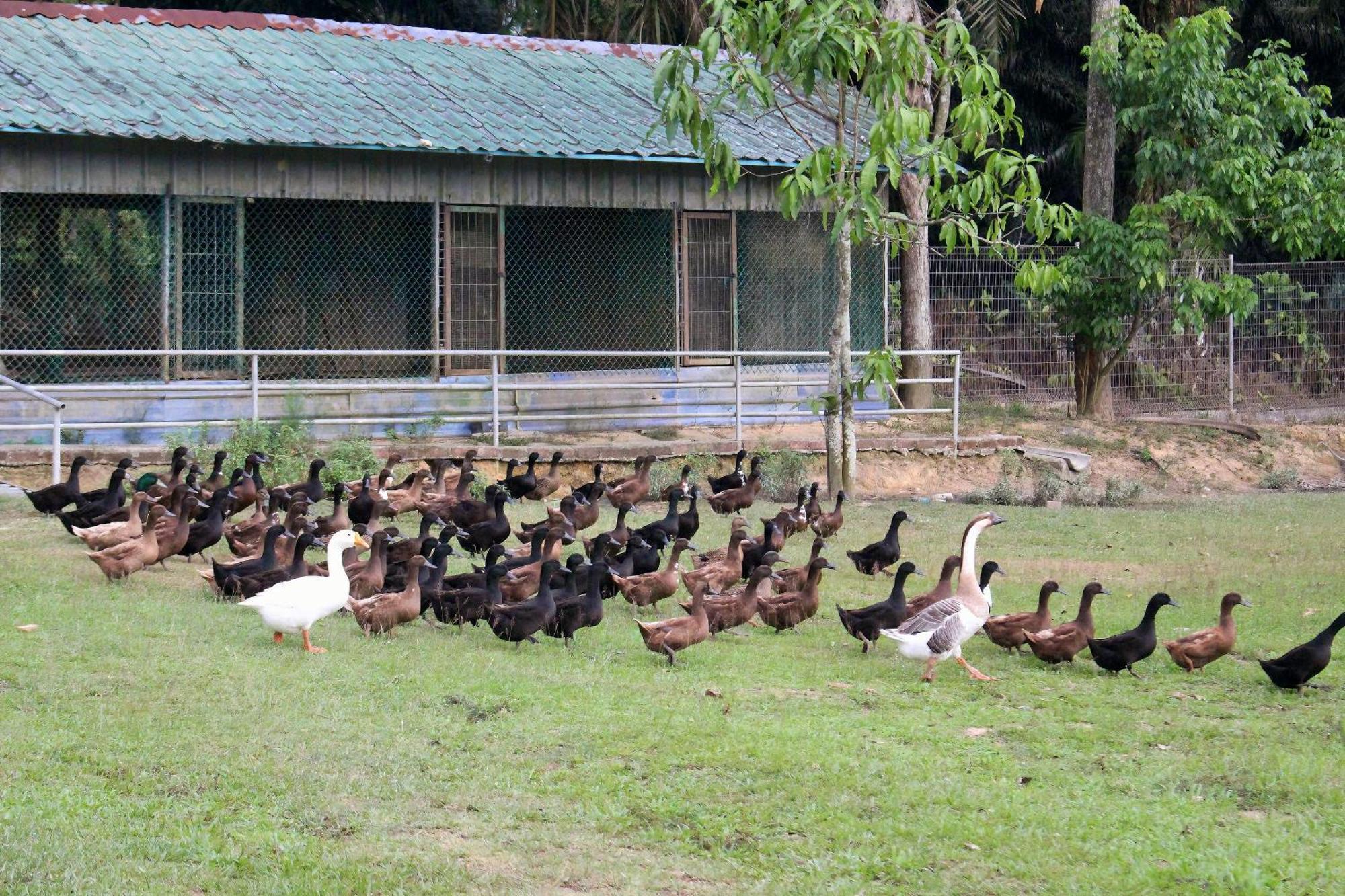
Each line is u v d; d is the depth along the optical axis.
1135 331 27.34
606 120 23.61
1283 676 11.28
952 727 10.09
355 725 9.55
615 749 9.27
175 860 7.38
